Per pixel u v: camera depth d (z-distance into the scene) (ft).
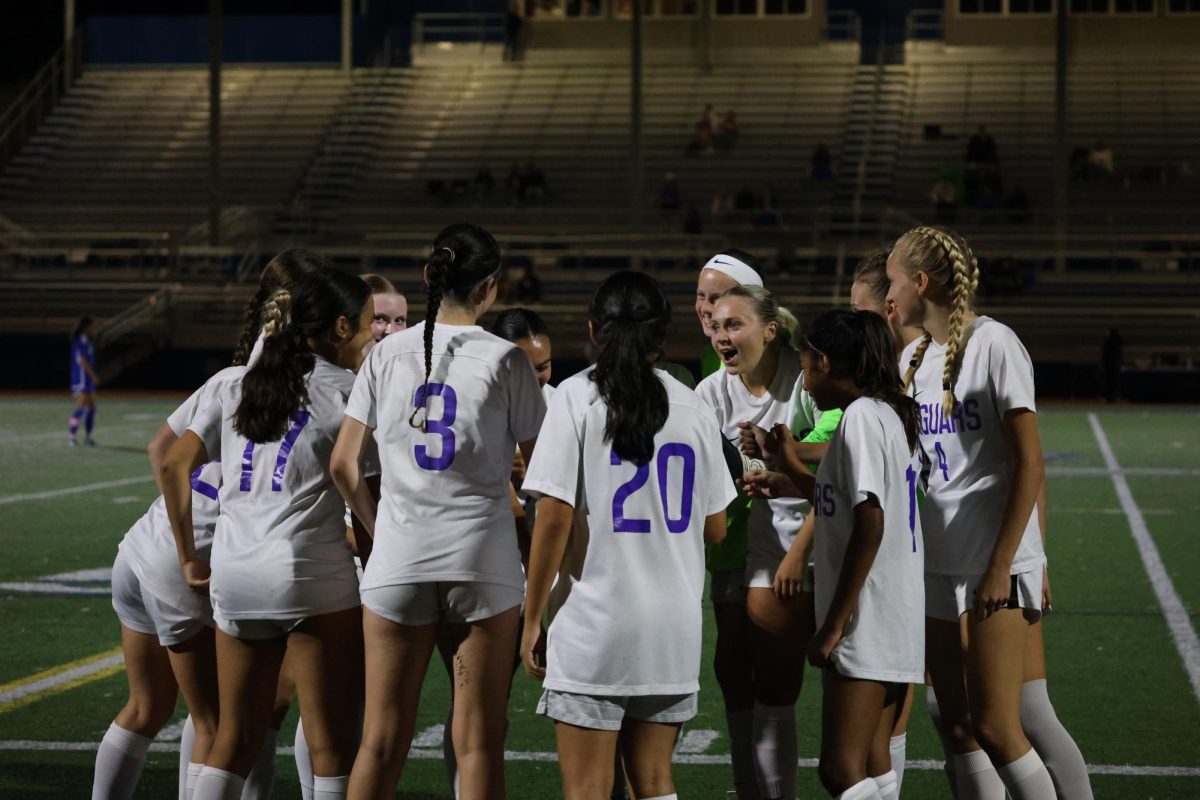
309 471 29.55
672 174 254.88
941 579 29.86
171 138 278.67
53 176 269.64
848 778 28.35
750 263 35.22
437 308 28.86
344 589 29.66
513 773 39.14
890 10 283.59
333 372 30.30
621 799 35.70
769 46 284.20
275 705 32.45
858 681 28.30
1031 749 29.07
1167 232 227.20
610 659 27.04
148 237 237.66
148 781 38.22
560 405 27.71
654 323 27.76
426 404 28.73
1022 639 29.22
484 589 28.63
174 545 31.01
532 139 268.21
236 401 30.30
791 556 30.66
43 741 41.57
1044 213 224.74
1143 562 72.90
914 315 30.32
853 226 228.02
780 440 30.99
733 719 33.40
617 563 27.30
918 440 29.71
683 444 27.89
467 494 28.81
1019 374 28.89
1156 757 40.04
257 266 233.35
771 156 256.52
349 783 29.07
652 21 285.64
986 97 264.93
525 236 237.45
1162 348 199.72
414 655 28.84
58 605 61.93
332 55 293.43
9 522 86.12
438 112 277.64
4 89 295.28
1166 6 271.49
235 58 295.48
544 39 289.53
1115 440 138.72
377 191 258.57
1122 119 256.52
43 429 147.23
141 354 204.33
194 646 31.14
